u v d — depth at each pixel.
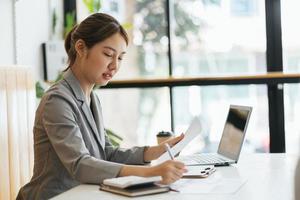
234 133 2.57
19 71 3.04
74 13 4.95
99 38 2.18
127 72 4.98
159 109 4.91
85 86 2.30
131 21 4.98
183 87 4.83
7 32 3.91
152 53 4.95
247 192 1.86
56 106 2.11
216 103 4.79
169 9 4.88
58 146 2.06
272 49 4.75
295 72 4.64
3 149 2.77
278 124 4.73
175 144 2.39
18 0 4.03
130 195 1.80
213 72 4.88
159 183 1.87
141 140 4.97
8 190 2.80
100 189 1.93
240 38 4.81
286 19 4.70
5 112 2.82
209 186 1.95
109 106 4.96
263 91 4.73
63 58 4.64
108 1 5.02
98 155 2.29
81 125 2.20
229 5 4.80
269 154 2.82
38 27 4.57
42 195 2.16
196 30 4.87
